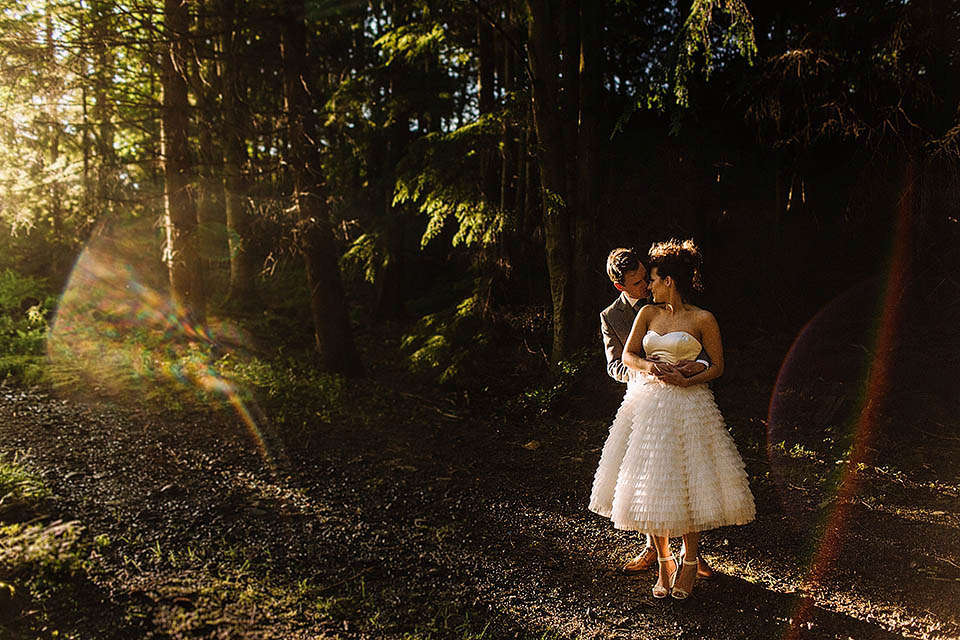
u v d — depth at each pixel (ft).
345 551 14.20
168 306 35.09
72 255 40.63
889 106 24.41
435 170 31.48
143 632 10.75
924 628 11.01
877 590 12.35
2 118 25.27
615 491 12.22
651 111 31.35
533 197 35.04
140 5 27.50
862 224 28.84
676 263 12.08
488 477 19.61
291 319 42.65
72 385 26.84
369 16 45.37
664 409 11.85
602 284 29.04
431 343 30.99
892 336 27.22
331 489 18.01
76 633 10.66
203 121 30.09
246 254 45.16
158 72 29.96
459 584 12.87
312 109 30.73
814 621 11.34
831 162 30.35
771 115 27.07
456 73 43.14
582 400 26.30
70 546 13.24
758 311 30.71
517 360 31.73
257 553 13.85
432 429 24.62
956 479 17.97
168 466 18.89
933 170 23.63
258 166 30.58
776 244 31.17
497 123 30.86
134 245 43.78
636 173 31.07
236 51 32.53
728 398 25.49
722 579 12.95
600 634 11.09
